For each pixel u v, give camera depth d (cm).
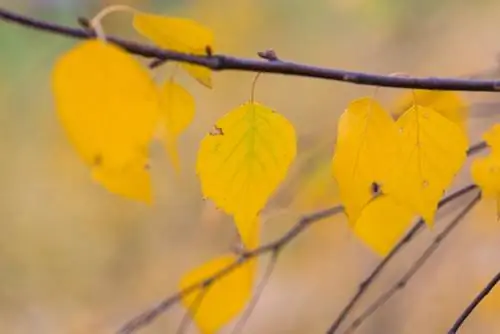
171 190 200
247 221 83
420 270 165
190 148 200
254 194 82
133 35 200
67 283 202
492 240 156
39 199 218
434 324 159
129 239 205
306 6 223
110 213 211
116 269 202
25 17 76
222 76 204
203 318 96
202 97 204
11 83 228
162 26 80
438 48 200
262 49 221
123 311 188
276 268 169
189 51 81
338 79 83
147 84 75
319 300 171
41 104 228
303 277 169
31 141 225
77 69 74
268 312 172
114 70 74
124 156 75
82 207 214
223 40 221
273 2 224
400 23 208
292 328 169
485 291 86
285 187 113
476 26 198
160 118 80
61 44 228
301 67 83
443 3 205
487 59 189
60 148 222
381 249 91
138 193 77
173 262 196
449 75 187
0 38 227
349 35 216
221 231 182
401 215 90
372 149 83
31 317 195
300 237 158
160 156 197
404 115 83
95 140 74
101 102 74
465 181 126
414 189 83
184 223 198
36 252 211
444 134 83
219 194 82
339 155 83
